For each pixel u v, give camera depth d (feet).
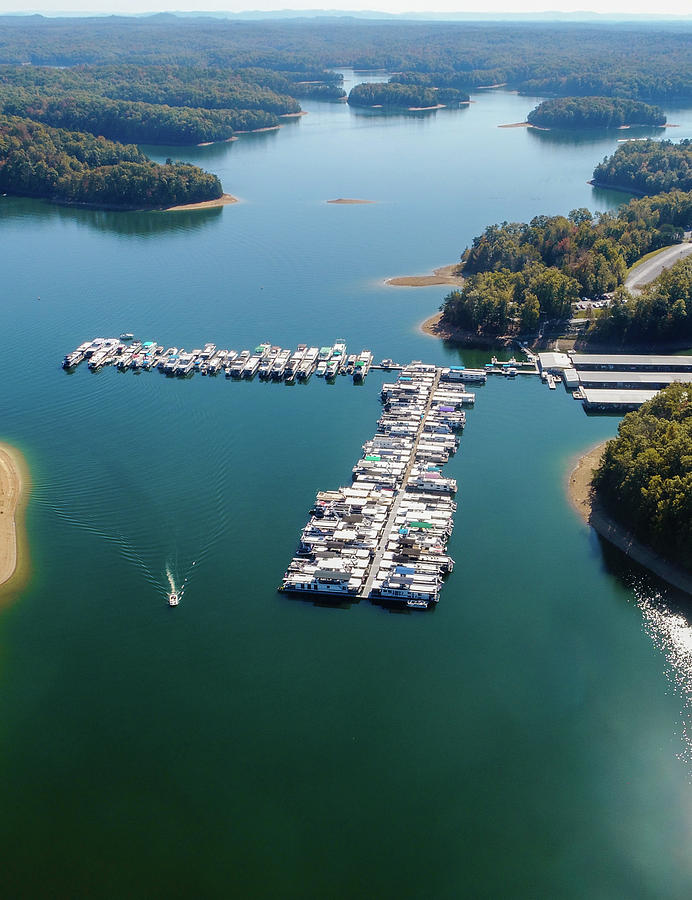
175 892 555.69
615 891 552.82
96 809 613.93
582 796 617.21
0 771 643.04
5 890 559.79
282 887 556.51
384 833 591.37
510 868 568.00
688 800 613.52
